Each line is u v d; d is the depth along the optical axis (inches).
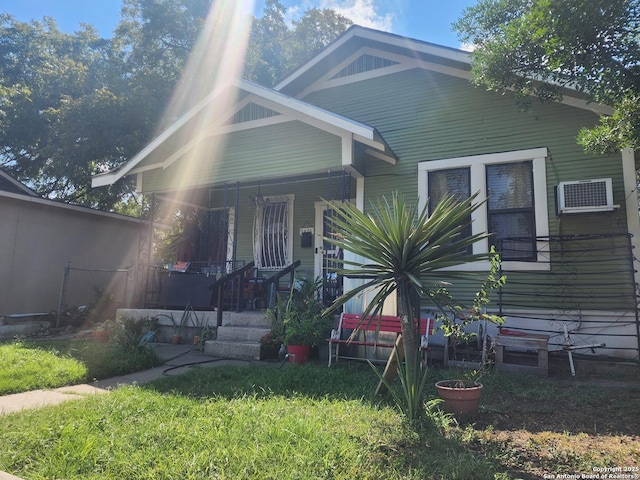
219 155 345.7
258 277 396.8
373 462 112.5
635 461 116.3
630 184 266.8
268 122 329.4
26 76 776.9
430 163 318.3
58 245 482.9
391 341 242.8
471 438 132.4
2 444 123.2
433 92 328.5
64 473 106.5
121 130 625.3
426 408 147.3
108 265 535.2
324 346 269.1
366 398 171.6
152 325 337.4
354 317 254.5
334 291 319.6
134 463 110.7
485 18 221.3
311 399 170.9
